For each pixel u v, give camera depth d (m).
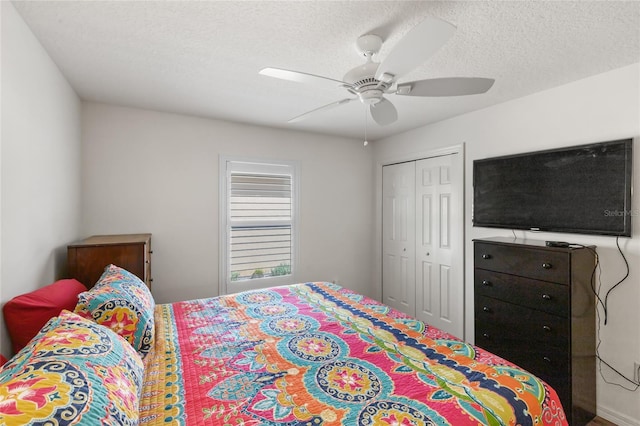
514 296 2.24
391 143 4.01
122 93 2.51
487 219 2.80
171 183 3.06
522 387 1.19
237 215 3.43
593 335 2.08
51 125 1.90
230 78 2.22
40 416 0.66
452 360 1.41
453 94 1.74
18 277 1.44
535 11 1.43
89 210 2.71
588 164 2.13
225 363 1.39
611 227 2.02
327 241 4.01
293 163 3.75
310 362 1.40
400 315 2.01
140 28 1.59
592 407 2.07
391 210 4.05
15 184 1.41
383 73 1.48
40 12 1.45
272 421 1.00
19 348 1.32
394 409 1.05
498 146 2.75
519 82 2.27
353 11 1.44
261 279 3.57
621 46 1.75
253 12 1.45
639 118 1.94
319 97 2.60
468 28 1.57
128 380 1.01
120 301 1.45
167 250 3.05
